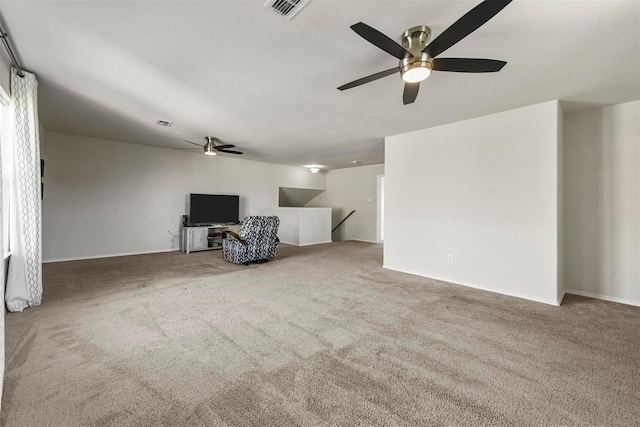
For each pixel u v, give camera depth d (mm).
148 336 2223
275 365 1864
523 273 3242
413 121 3783
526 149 3215
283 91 2822
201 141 5176
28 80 2486
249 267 4617
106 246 5289
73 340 2129
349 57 2178
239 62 2266
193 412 1436
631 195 3104
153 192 5816
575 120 3422
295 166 8281
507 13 1630
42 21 1777
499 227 3422
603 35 1836
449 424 1383
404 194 4410
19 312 2615
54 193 4754
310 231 7480
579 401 1549
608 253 3232
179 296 3158
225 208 6668
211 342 2150
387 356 1987
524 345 2146
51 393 1543
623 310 2871
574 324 2523
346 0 1562
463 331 2375
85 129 4453
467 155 3699
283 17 1717
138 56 2193
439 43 1667
